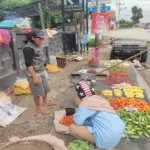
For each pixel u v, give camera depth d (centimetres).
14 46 609
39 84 405
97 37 1163
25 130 365
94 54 832
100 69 757
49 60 873
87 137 269
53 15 1745
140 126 337
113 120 260
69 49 1344
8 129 370
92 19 995
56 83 650
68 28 1805
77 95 283
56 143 243
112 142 259
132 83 603
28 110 446
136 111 379
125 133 323
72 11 1130
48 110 443
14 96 532
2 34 514
